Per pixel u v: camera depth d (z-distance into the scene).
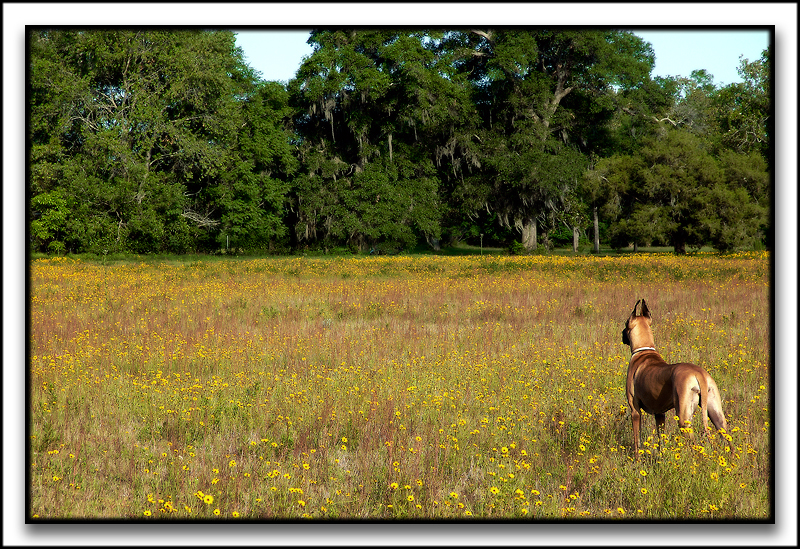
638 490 5.18
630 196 48.72
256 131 55.22
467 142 58.00
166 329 12.97
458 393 7.96
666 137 48.34
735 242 44.25
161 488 5.51
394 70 57.50
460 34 60.50
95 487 5.53
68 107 43.69
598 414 7.07
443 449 6.23
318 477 5.74
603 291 19.27
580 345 11.38
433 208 59.00
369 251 58.06
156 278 24.66
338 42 56.62
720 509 4.96
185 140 47.03
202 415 7.27
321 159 56.84
